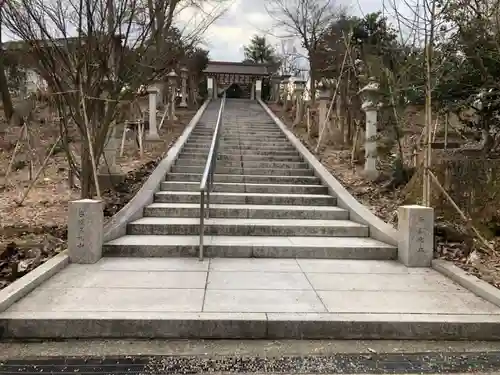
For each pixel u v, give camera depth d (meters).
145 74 6.43
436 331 3.51
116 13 5.78
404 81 7.86
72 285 4.21
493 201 5.80
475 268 4.80
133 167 8.96
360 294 4.13
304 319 3.49
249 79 27.84
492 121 7.77
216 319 3.44
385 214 6.77
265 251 5.46
